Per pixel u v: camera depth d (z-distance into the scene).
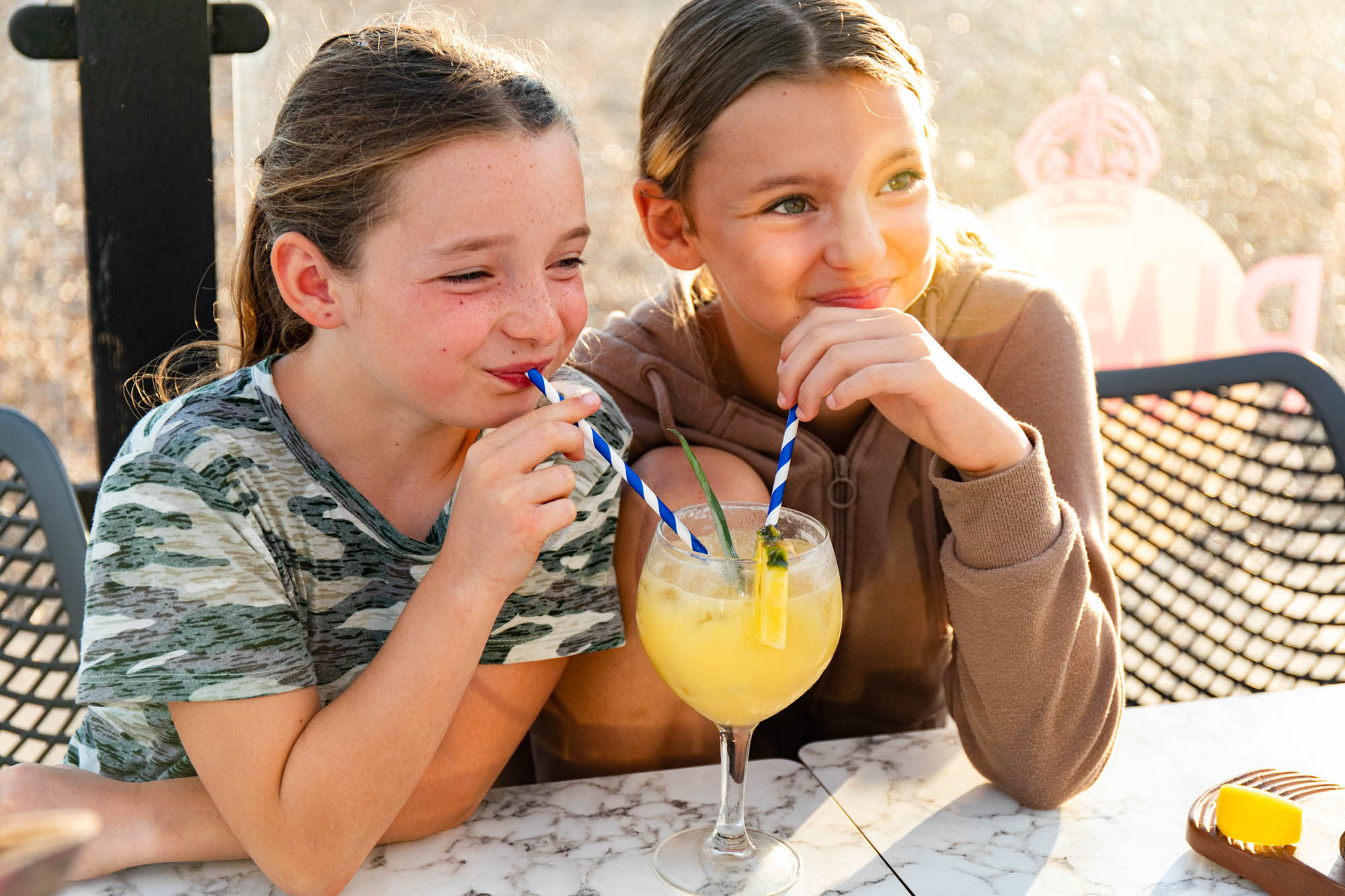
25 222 2.38
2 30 2.29
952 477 1.19
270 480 1.12
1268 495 1.74
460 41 1.08
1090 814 1.14
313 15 2.62
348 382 1.14
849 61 1.21
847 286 1.27
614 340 1.54
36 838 0.58
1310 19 3.74
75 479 2.44
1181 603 1.73
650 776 1.22
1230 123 3.54
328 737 1.01
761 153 1.25
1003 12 3.96
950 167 3.51
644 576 1.09
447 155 0.98
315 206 1.03
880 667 1.57
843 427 1.54
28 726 1.70
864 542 1.51
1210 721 1.30
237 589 1.05
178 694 1.00
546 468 1.01
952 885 1.02
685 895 1.01
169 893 1.04
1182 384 1.73
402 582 1.18
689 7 1.36
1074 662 1.14
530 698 1.22
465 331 1.00
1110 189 2.60
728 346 1.56
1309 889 0.97
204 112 1.54
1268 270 3.13
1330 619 1.72
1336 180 3.42
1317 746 1.25
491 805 1.17
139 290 1.56
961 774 1.22
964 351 1.48
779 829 1.12
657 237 1.45
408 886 1.04
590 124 4.32
